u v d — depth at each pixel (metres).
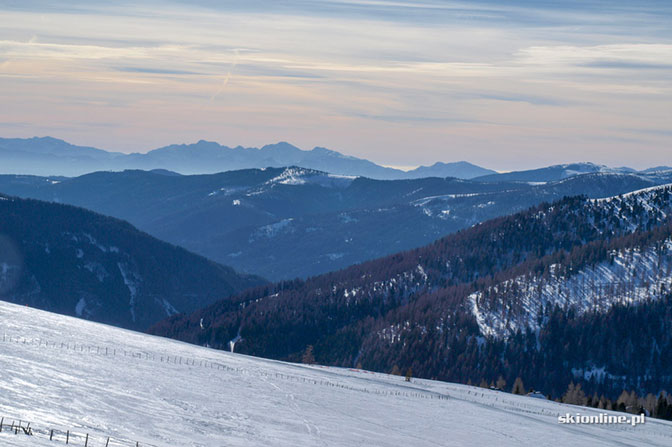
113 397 87.19
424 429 110.88
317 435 89.69
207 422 84.06
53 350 117.44
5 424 60.47
